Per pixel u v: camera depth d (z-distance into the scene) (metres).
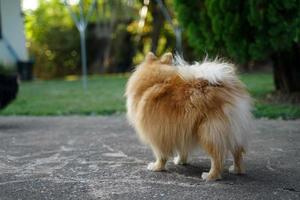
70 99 3.25
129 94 1.39
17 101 3.21
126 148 1.70
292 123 2.04
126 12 6.47
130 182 1.32
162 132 1.31
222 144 1.26
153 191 1.25
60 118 2.47
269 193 1.22
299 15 2.31
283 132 1.87
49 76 6.88
